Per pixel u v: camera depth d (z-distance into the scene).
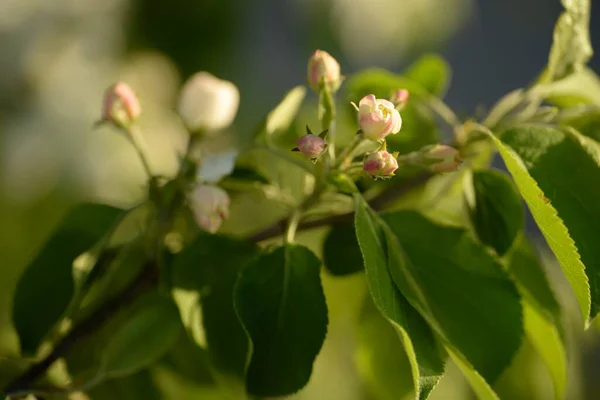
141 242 0.75
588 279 0.67
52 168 1.03
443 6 1.31
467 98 2.17
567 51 0.72
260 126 0.73
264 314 0.68
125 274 0.76
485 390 0.65
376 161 0.66
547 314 0.70
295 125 0.79
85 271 0.71
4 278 0.92
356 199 0.68
